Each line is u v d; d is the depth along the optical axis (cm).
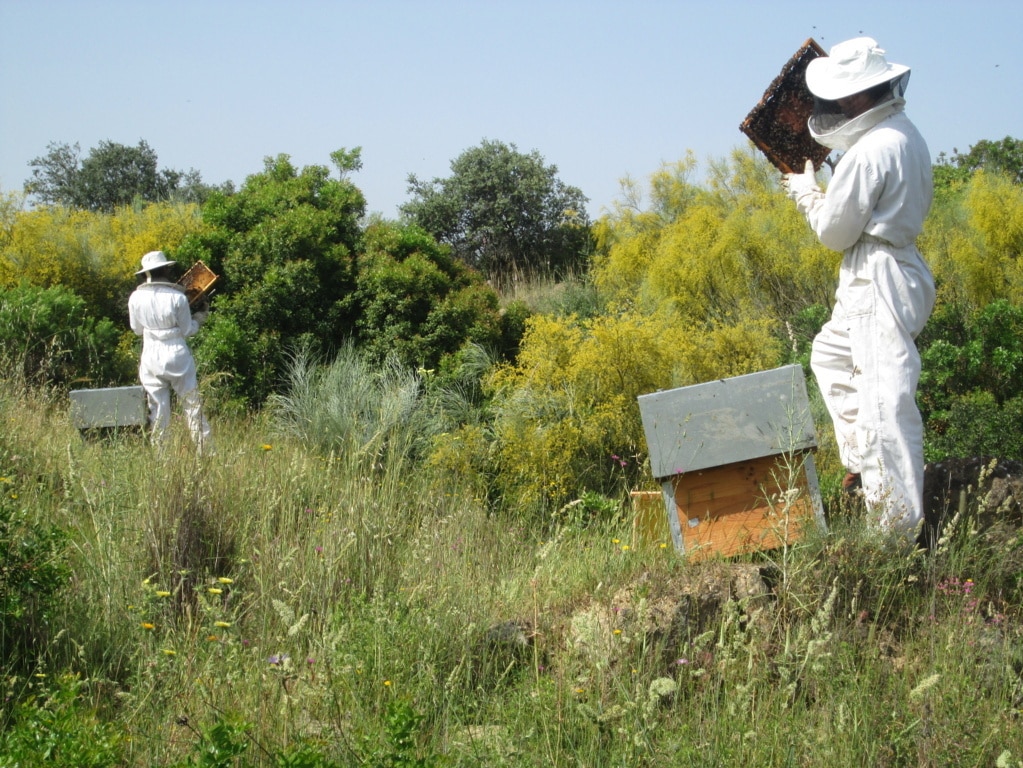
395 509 723
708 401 537
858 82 546
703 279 1322
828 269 1262
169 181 3036
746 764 386
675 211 1733
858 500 562
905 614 495
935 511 573
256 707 422
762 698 416
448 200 2225
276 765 359
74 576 553
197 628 498
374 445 848
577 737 408
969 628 478
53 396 998
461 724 432
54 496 700
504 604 543
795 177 605
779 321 1209
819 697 429
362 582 571
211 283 1002
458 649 488
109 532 557
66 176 2984
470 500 793
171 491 604
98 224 1639
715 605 483
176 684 436
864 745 389
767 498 517
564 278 1914
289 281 1210
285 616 412
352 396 1015
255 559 588
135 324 954
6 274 1399
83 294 1437
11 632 480
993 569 530
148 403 939
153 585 531
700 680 445
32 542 488
